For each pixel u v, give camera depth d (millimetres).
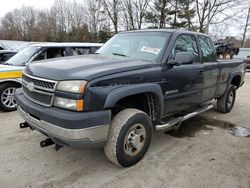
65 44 7078
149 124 3451
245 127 5148
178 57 3625
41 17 55562
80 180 3072
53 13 51719
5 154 3664
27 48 6883
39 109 2939
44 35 50625
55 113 2771
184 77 4008
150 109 3648
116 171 3279
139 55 3865
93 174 3205
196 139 4426
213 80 5004
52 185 2963
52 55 6723
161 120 3973
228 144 4242
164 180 3105
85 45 7406
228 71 5668
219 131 4863
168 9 33438
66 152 3764
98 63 3229
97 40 42281
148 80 3355
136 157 3385
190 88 4234
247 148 4098
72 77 2789
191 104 4445
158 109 3613
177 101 4000
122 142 3121
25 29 58125
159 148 4004
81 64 3148
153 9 33781
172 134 4641
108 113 2871
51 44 6879
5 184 2959
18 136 4312
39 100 3062
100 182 3039
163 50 3740
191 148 4039
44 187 2924
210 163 3553
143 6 34062
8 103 5844
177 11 33031
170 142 4262
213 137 4543
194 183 3059
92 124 2754
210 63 4891
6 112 5793
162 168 3379
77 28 46594
